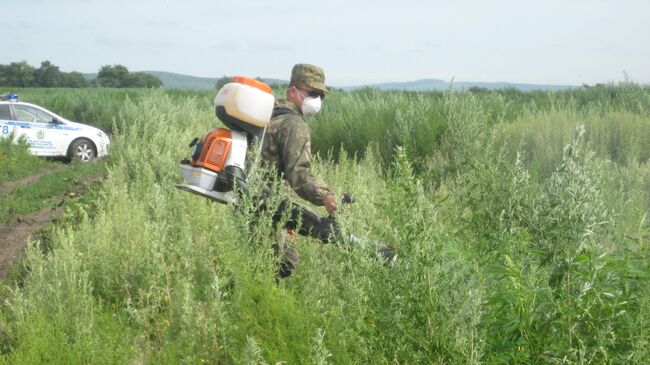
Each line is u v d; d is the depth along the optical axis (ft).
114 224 22.38
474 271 13.00
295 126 16.15
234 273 15.17
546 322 10.99
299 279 16.92
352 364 12.03
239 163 15.93
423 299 11.50
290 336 13.41
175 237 19.26
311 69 16.63
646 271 11.13
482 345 11.10
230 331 13.09
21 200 38.24
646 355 10.29
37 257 19.39
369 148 35.47
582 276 11.02
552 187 11.76
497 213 14.70
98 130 66.44
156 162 35.12
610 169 27.84
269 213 15.85
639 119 40.27
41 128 63.05
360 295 12.11
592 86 79.51
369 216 16.61
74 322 15.48
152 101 69.41
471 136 26.55
